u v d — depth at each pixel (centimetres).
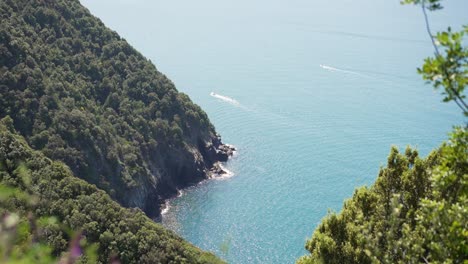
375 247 1469
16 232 582
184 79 16862
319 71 17950
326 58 19788
